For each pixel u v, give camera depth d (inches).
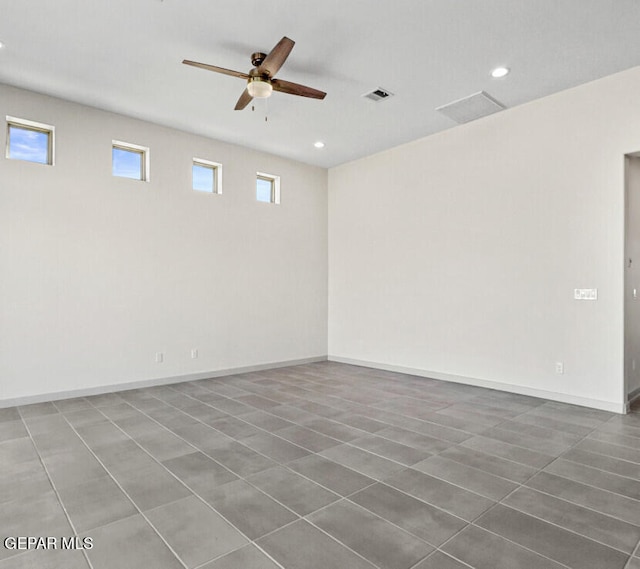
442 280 222.7
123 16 127.1
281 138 230.8
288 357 266.1
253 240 250.2
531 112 186.7
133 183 204.5
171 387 206.8
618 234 162.2
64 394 183.6
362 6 122.1
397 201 245.9
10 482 103.6
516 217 192.5
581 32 134.0
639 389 183.5
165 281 214.7
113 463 114.7
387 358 251.6
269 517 87.7
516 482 103.2
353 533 81.9
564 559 73.9
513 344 193.8
